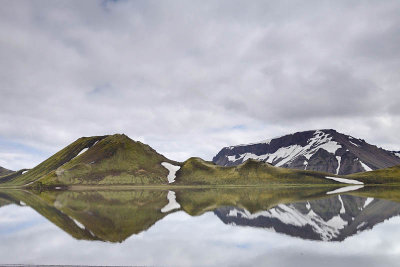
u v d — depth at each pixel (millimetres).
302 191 156125
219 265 29578
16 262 31297
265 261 30547
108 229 48031
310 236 42281
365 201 91312
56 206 84562
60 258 32375
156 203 92000
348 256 32062
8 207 83938
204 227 49438
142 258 31906
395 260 30641
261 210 72125
